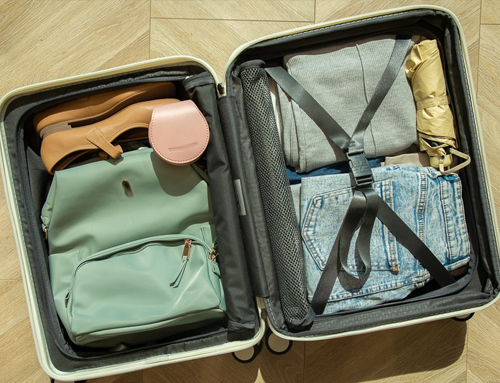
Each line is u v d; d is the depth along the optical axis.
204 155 0.78
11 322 0.93
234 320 0.74
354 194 0.75
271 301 0.77
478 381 0.96
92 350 0.79
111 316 0.71
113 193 0.76
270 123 0.75
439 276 0.78
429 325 0.97
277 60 0.82
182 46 0.96
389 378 0.96
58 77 0.96
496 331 0.97
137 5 0.97
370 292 0.77
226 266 0.74
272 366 0.95
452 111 0.81
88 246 0.77
